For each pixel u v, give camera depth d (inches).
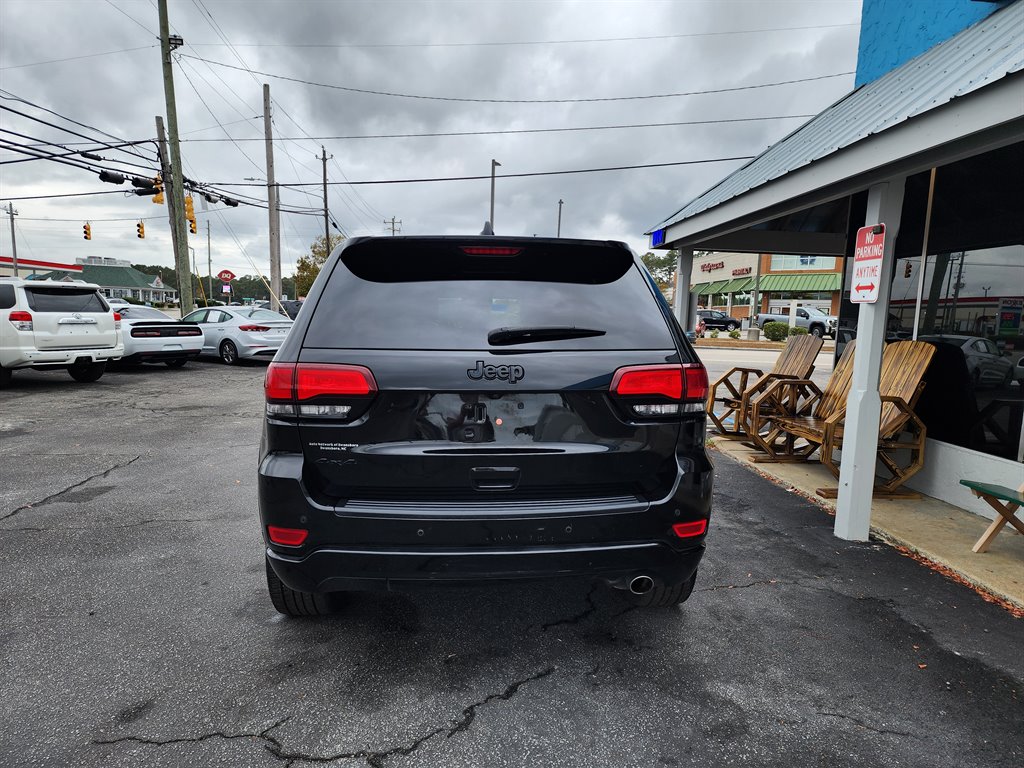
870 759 81.0
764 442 249.0
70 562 140.3
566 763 79.6
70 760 78.5
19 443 260.2
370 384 86.4
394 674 98.2
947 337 198.5
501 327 91.2
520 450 88.7
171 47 687.7
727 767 79.4
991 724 88.3
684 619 117.1
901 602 125.7
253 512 175.5
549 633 111.2
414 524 85.9
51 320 383.6
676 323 97.3
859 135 135.5
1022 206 171.9
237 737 83.4
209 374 506.0
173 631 110.6
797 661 103.5
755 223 209.8
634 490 92.6
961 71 131.5
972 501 182.4
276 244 954.1
